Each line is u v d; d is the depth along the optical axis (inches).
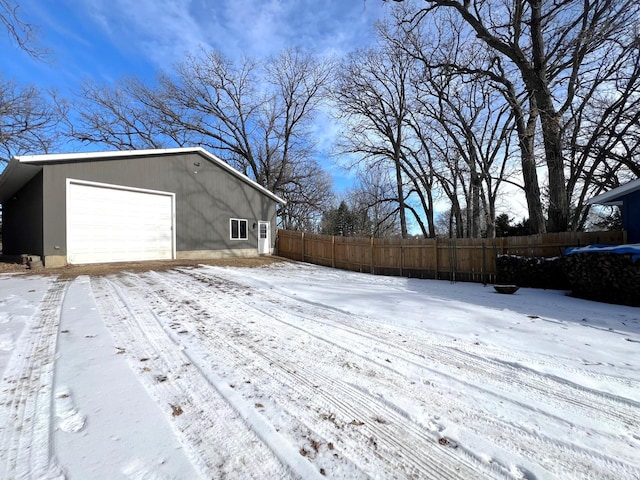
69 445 73.0
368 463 71.5
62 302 209.6
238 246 632.4
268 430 81.8
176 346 137.6
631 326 181.2
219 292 253.1
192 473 66.0
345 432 82.6
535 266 327.9
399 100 816.3
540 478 68.2
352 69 787.4
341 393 102.4
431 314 203.9
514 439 81.4
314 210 1159.6
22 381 104.0
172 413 87.7
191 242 545.0
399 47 692.7
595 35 388.2
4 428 79.4
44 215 378.0
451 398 101.0
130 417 84.8
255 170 1029.2
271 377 112.1
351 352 137.4
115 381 104.7
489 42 440.1
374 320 187.5
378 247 471.5
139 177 473.1
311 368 120.6
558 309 223.0
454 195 810.8
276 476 66.4
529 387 109.0
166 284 279.3
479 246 377.7
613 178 581.9
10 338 142.8
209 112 983.0
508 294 287.4
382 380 112.3
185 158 538.9
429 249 418.6
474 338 157.9
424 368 122.7
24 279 297.6
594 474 69.6
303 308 211.6
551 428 86.2
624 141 525.3
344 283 342.3
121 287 261.0
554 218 415.2
